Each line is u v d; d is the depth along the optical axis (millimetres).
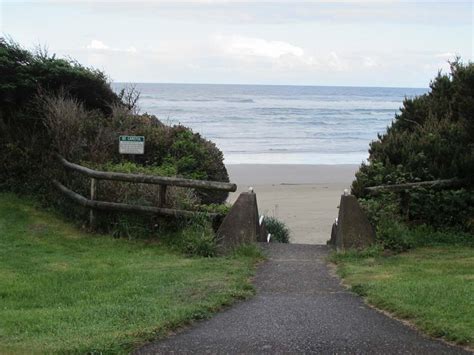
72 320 5703
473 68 10508
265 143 44500
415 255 8898
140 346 5043
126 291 6816
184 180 9578
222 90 156750
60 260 8516
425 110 13398
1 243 9344
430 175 10422
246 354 4867
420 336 5246
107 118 13867
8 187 12359
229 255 8961
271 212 19328
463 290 6520
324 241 15164
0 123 12820
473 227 9883
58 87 13586
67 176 11406
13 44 13312
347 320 5777
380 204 10070
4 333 5344
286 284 7441
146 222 9930
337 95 147000
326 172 29891
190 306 6105
